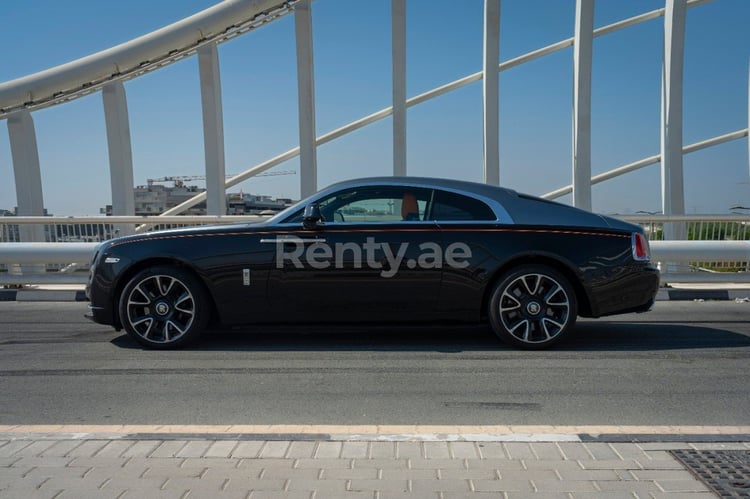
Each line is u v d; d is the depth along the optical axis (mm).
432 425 3738
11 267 9883
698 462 3061
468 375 4859
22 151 14766
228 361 5312
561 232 5555
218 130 14266
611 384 4621
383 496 2719
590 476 2904
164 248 5574
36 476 2914
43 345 5977
